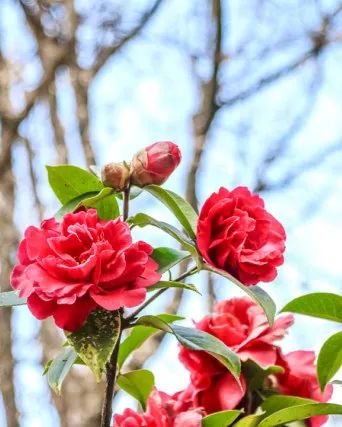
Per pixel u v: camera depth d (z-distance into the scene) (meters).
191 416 1.07
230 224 1.02
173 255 1.02
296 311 1.11
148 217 1.02
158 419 1.08
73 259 0.96
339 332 1.07
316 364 1.09
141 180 1.04
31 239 0.97
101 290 0.95
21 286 0.96
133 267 0.95
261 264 1.01
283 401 1.09
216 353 1.04
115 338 0.96
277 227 1.03
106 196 1.05
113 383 1.01
